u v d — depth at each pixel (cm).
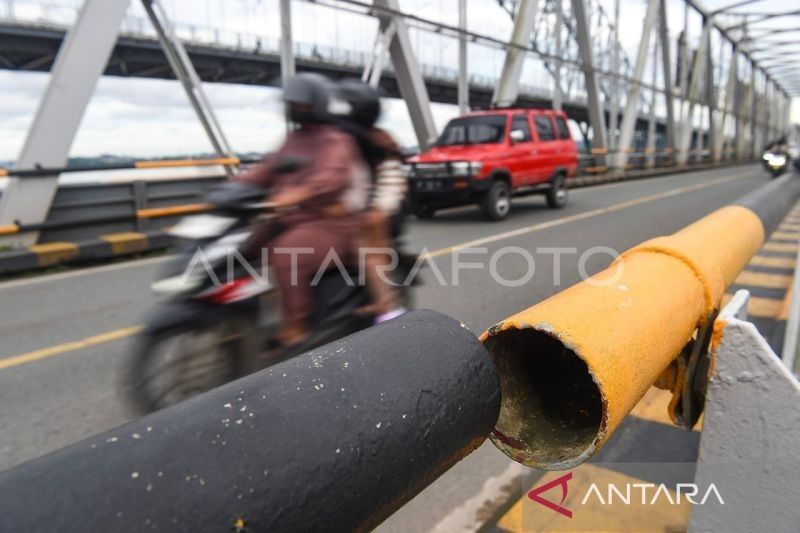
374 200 302
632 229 886
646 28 2248
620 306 108
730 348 104
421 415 75
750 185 1794
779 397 100
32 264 626
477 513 222
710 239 167
